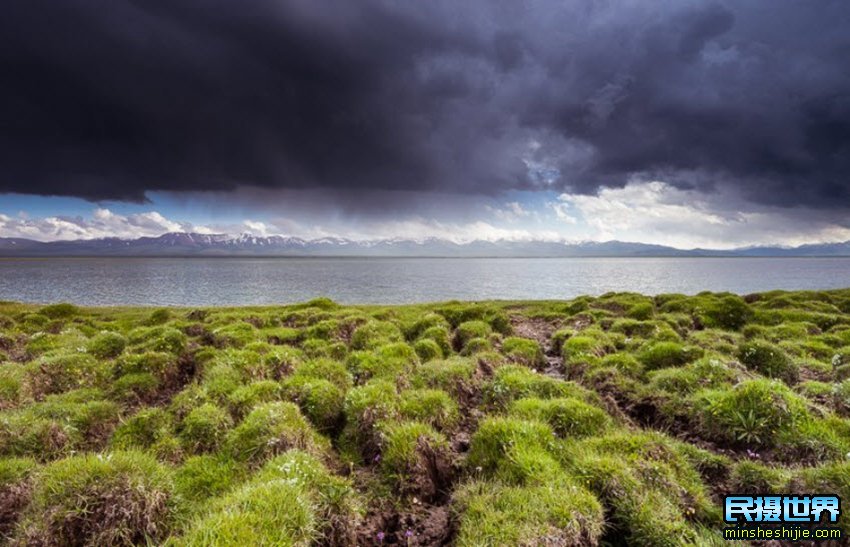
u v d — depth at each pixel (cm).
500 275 15638
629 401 1252
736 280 12000
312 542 668
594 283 10956
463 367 1405
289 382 1258
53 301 6994
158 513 709
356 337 1844
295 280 13050
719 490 834
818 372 1462
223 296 7931
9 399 1201
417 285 10506
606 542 700
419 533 748
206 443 973
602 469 795
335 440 1058
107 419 1109
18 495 772
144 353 1522
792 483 776
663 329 1917
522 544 628
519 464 827
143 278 14112
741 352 1588
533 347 1789
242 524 597
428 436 950
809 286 9544
